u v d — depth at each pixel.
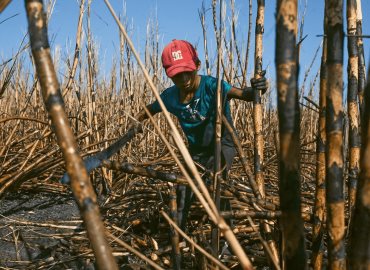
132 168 1.92
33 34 0.85
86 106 4.49
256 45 2.10
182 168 0.95
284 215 0.94
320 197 1.79
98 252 0.81
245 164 2.01
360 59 1.74
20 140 3.70
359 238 0.92
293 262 0.95
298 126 0.93
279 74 0.90
